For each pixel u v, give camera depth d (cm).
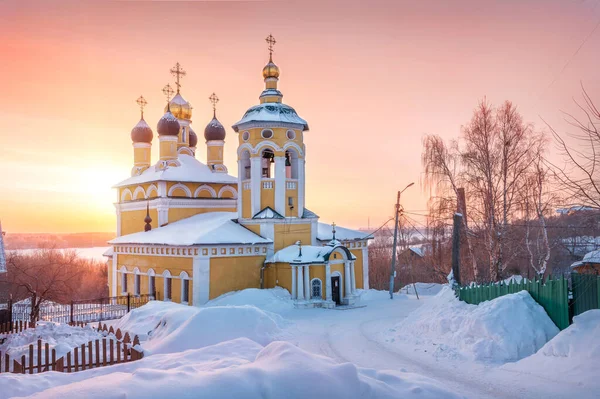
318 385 860
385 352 1938
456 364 1686
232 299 3350
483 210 3212
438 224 3600
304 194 4025
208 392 826
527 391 1350
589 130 1491
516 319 1764
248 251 3659
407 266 6825
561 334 1570
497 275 3045
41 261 6494
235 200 4784
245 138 3966
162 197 4369
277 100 4097
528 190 3081
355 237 4291
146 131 5066
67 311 3344
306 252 3616
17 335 1989
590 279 1684
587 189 1489
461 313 2041
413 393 960
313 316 3028
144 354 1608
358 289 4094
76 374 1247
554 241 3209
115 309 3403
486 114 3181
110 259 4934
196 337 1942
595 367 1357
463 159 3275
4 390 1066
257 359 1019
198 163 4978
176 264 3650
